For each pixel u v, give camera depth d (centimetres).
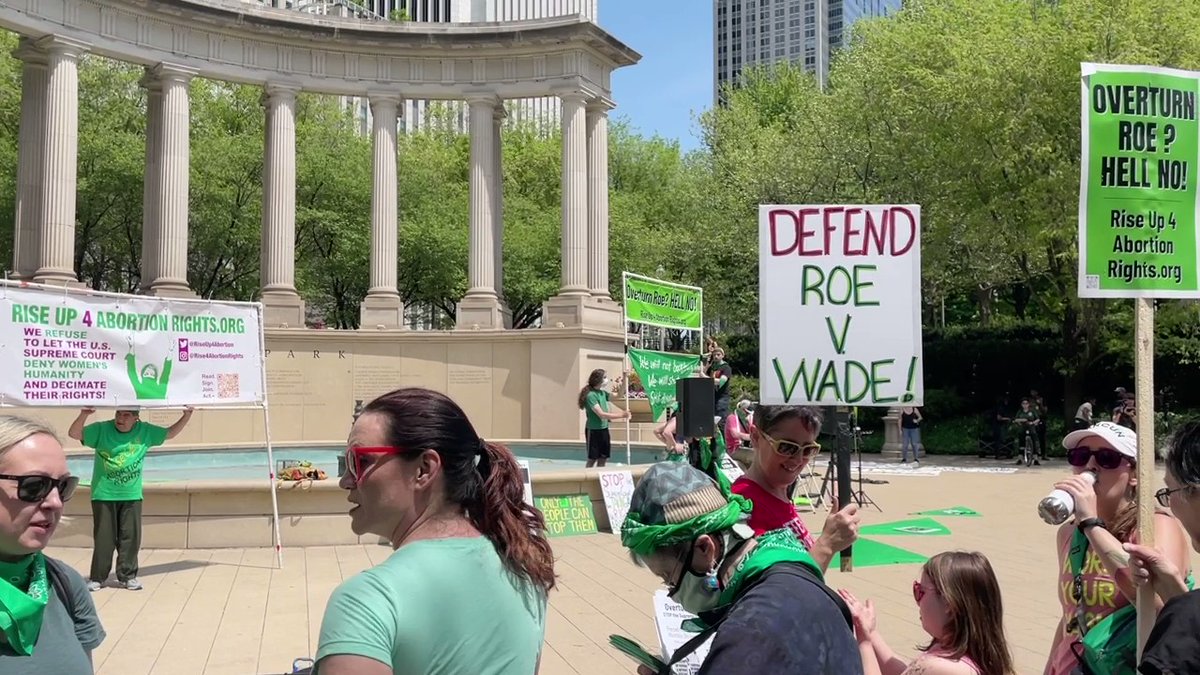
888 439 2819
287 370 2509
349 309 4197
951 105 2870
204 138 3603
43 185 2277
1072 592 393
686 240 4147
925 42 3122
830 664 227
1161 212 407
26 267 2395
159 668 717
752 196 3900
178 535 1205
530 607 251
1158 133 410
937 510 1608
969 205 2981
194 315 1085
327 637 220
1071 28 2677
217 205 3466
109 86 3531
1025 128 2703
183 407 1062
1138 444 361
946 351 3550
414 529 252
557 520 1316
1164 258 405
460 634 229
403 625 222
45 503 305
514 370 2616
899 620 852
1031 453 2589
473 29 2686
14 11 2150
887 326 495
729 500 264
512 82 2730
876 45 3531
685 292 2027
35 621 305
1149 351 383
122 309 1026
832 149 3678
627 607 912
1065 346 3089
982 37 2797
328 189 3759
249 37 2583
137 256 3559
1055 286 3089
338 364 2566
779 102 5500
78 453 1819
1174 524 378
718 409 1744
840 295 499
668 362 1728
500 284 2894
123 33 2373
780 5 13562
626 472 1386
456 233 3953
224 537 1210
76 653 318
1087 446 400
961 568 401
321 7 6450
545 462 2089
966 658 396
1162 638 278
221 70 2548
